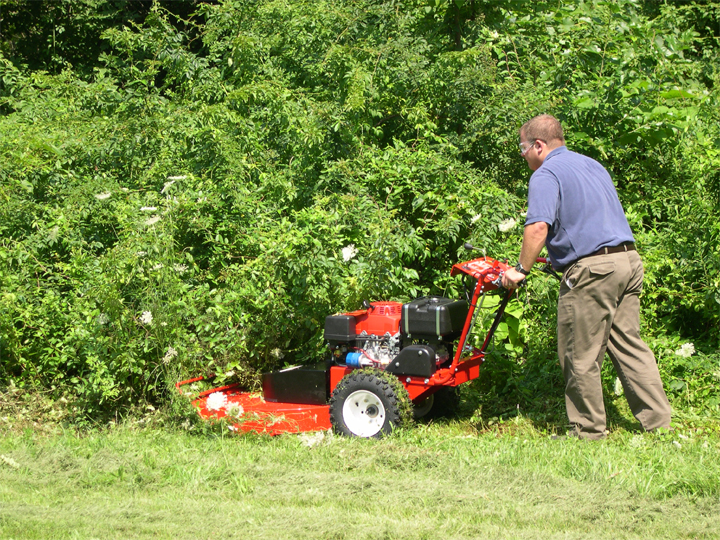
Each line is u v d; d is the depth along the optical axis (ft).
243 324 28.48
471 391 29.66
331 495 18.47
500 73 39.45
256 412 25.76
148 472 20.61
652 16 56.95
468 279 31.58
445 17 43.21
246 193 33.01
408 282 31.53
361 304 29.12
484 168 37.76
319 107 35.81
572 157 23.43
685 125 34.53
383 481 19.22
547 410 27.20
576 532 15.87
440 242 32.65
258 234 30.63
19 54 76.38
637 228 34.37
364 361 25.66
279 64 42.60
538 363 29.50
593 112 35.40
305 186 35.65
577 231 22.61
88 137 37.37
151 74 39.70
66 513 17.65
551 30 38.60
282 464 21.30
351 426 24.25
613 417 26.09
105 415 27.48
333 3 42.29
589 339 22.88
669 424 23.45
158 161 36.06
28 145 35.32
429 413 27.30
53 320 29.09
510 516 16.85
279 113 36.17
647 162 37.37
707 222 30.63
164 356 26.21
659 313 32.42
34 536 16.16
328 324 25.73
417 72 38.68
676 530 15.98
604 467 19.72
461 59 37.91
